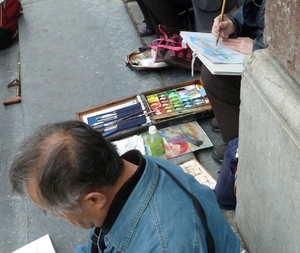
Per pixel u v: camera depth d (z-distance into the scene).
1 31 4.10
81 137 1.08
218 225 1.25
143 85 3.17
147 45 3.62
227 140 2.44
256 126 1.54
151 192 1.15
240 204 1.94
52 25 4.15
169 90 2.93
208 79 2.29
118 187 1.14
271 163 1.49
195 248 1.13
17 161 1.07
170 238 1.11
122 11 4.18
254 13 2.31
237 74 2.02
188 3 3.34
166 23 3.34
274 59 1.43
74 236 2.28
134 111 2.76
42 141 1.07
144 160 1.19
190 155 2.52
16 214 2.47
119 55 3.56
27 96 3.30
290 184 1.38
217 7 2.93
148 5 3.29
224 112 2.37
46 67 3.58
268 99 1.41
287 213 1.46
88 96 3.18
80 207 1.09
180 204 1.17
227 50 2.21
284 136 1.34
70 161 1.04
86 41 3.82
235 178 2.05
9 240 2.34
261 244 1.80
